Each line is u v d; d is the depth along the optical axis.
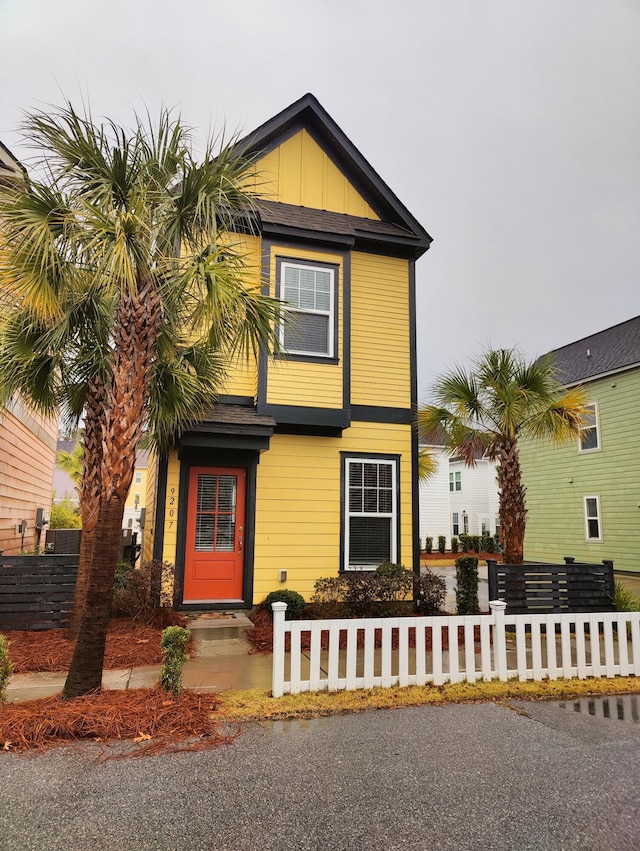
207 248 4.51
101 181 4.25
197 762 3.24
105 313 5.91
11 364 5.81
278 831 2.54
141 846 2.40
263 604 7.74
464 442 8.69
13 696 4.33
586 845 2.47
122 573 7.45
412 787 2.98
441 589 8.73
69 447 34.44
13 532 10.17
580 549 16.70
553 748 3.55
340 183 9.49
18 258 3.99
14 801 2.76
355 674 4.91
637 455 14.88
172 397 6.49
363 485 8.82
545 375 8.38
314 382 8.30
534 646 5.12
